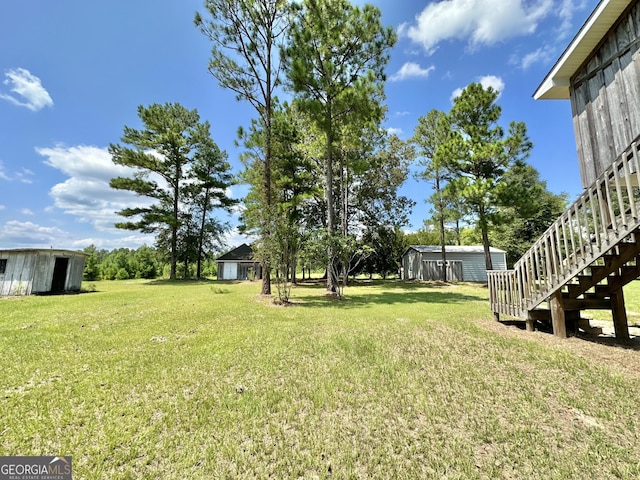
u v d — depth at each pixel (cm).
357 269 2270
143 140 2186
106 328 551
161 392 283
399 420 237
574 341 446
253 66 1164
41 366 347
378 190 2167
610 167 379
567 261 438
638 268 448
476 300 1010
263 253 974
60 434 214
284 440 211
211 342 454
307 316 684
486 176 1606
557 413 247
